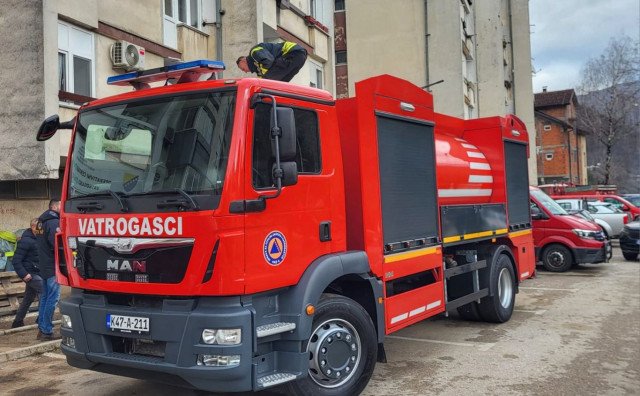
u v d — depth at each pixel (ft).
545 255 46.34
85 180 15.11
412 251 18.90
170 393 17.62
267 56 16.88
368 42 88.99
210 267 12.69
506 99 115.65
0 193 34.58
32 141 31.32
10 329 25.80
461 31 87.35
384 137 17.94
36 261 25.66
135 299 14.03
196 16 44.45
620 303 31.86
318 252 15.19
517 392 17.07
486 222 25.21
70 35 33.17
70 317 14.74
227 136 13.25
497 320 26.81
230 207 12.84
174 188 13.41
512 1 122.52
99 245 14.15
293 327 13.99
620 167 202.39
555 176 183.32
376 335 16.78
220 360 12.59
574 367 19.61
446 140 24.50
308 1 56.49
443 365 20.13
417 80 86.48
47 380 19.12
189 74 15.37
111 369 14.34
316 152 15.57
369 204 16.87
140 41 38.04
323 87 59.57
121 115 15.01
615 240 73.51
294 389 14.55
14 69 31.60
